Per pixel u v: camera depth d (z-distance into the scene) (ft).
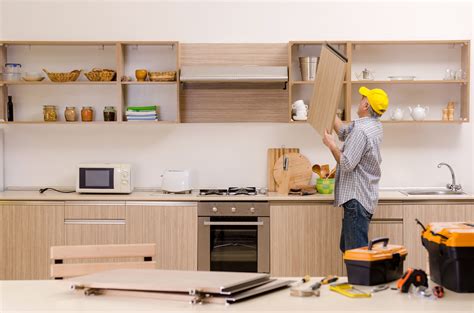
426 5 20.31
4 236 18.70
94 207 18.62
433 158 20.42
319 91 15.71
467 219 18.47
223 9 20.33
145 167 20.52
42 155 20.57
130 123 19.49
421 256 18.47
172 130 20.45
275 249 18.45
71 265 10.73
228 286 8.14
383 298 8.32
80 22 20.39
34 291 8.89
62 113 20.47
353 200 16.72
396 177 20.45
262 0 20.31
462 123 20.20
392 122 19.38
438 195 18.60
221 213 18.43
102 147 20.52
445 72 20.12
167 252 18.57
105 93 20.47
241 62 20.34
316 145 20.34
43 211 18.66
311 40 20.24
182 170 19.69
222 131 20.44
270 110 20.30
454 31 20.31
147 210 18.56
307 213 18.42
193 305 7.96
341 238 17.43
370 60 20.31
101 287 8.52
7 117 20.11
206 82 19.54
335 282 9.25
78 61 20.43
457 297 8.38
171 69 20.38
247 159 20.40
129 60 20.34
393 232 18.45
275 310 7.74
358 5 20.31
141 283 8.34
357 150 16.40
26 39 20.36
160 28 20.39
